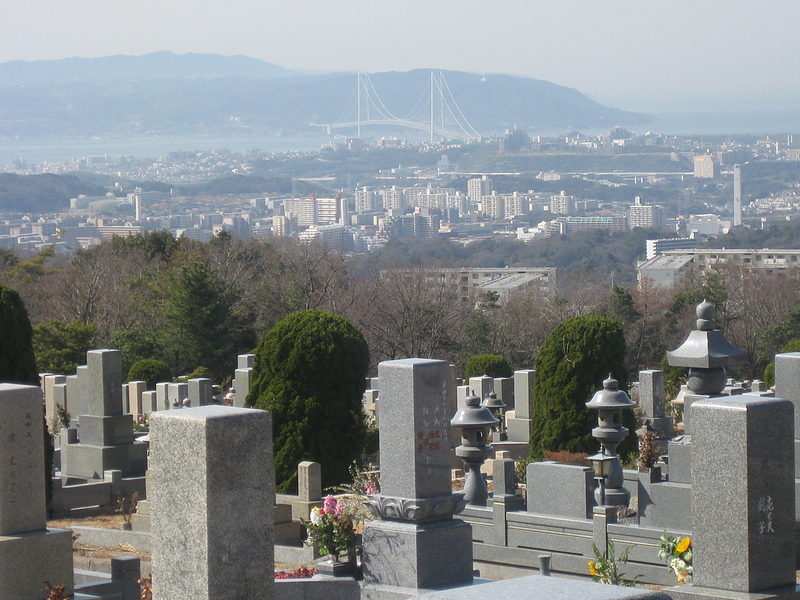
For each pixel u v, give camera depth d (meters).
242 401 30.34
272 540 7.28
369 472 16.81
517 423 28.75
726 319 63.34
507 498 15.77
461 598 3.90
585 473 15.23
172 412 7.22
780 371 14.23
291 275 63.00
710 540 8.26
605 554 12.75
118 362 24.30
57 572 9.57
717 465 8.18
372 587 10.80
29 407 9.56
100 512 21.80
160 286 56.88
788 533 8.25
